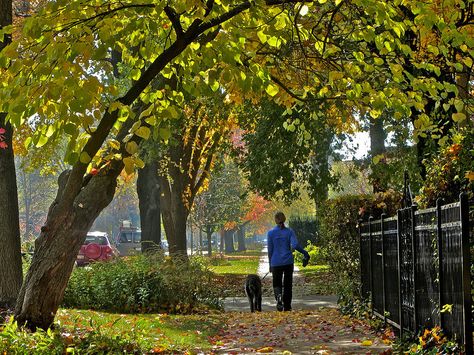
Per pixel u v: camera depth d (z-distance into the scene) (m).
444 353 8.94
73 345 10.06
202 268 21.84
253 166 25.06
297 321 16.67
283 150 24.22
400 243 12.05
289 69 13.83
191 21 10.96
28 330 10.88
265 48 13.30
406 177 12.21
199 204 72.00
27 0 30.41
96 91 8.91
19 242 16.20
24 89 8.95
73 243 11.47
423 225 10.37
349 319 16.09
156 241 37.03
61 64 9.12
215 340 13.74
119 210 122.44
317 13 13.52
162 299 20.25
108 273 20.28
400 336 11.84
